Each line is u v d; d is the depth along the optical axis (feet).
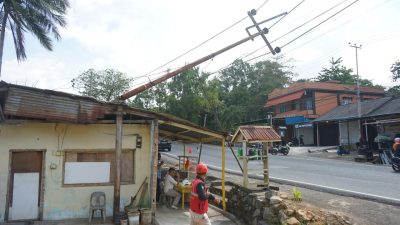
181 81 169.89
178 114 171.83
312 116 136.56
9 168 32.27
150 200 34.32
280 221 29.01
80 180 34.12
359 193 37.81
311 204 32.45
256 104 181.88
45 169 33.12
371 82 189.57
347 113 113.60
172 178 39.83
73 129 34.14
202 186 22.54
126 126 35.68
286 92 153.99
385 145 85.66
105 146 34.83
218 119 175.01
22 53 79.05
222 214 38.14
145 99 178.81
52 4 74.08
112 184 34.81
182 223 32.89
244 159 38.40
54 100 29.71
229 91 198.29
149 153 36.06
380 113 95.96
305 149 117.50
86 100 30.76
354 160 83.87
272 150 107.24
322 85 142.72
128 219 31.53
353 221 27.35
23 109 28.60
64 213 33.30
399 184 45.06
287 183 48.47
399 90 156.15
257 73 195.21
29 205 32.63
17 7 70.33
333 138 128.98
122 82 138.82
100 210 34.19
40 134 33.24
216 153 106.83
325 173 58.39
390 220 27.63
